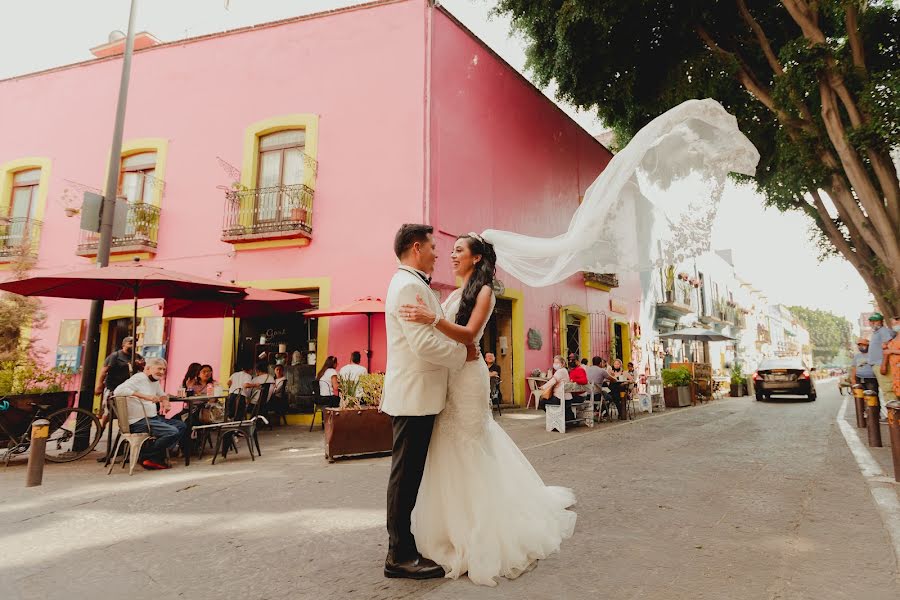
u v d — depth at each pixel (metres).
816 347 109.12
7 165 13.41
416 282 2.65
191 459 6.55
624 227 4.25
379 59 11.03
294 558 2.96
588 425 9.33
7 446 6.12
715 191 4.11
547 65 11.78
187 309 9.38
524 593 2.42
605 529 3.38
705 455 6.16
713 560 2.81
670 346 23.70
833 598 2.33
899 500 3.98
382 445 6.41
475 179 11.89
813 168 9.02
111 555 3.06
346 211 10.70
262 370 10.48
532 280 4.76
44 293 7.25
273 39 11.84
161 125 12.28
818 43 7.96
